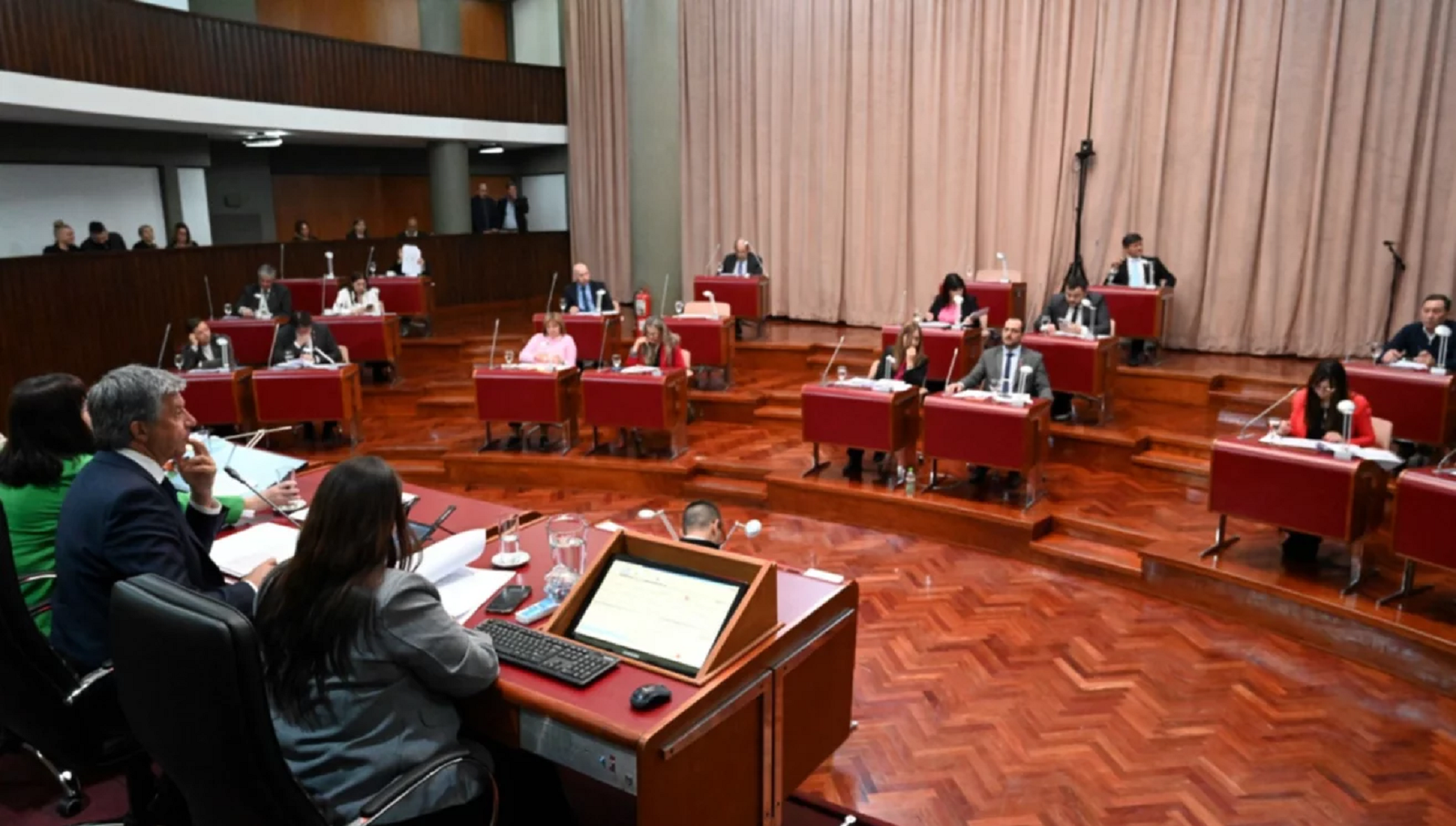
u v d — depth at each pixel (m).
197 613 1.66
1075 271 8.34
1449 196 7.79
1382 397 5.79
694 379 8.72
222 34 9.95
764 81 11.41
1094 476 6.54
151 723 1.78
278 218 13.86
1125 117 9.09
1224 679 4.14
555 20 14.90
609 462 7.09
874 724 3.78
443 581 2.84
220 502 3.26
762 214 11.74
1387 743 3.65
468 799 2.11
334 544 1.99
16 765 3.15
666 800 2.11
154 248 9.46
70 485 2.79
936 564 5.53
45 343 8.16
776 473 6.64
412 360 10.33
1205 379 7.45
